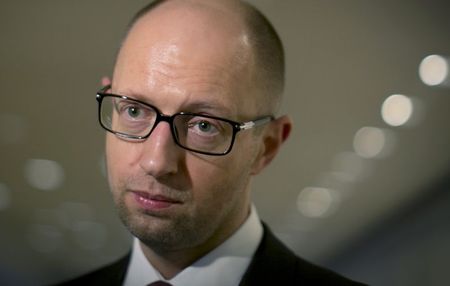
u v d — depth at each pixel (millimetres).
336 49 2465
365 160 3033
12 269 3869
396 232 3246
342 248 3658
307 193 3369
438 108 2641
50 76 2777
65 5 2408
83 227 3703
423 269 3021
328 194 3334
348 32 2387
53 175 3336
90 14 2439
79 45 2604
